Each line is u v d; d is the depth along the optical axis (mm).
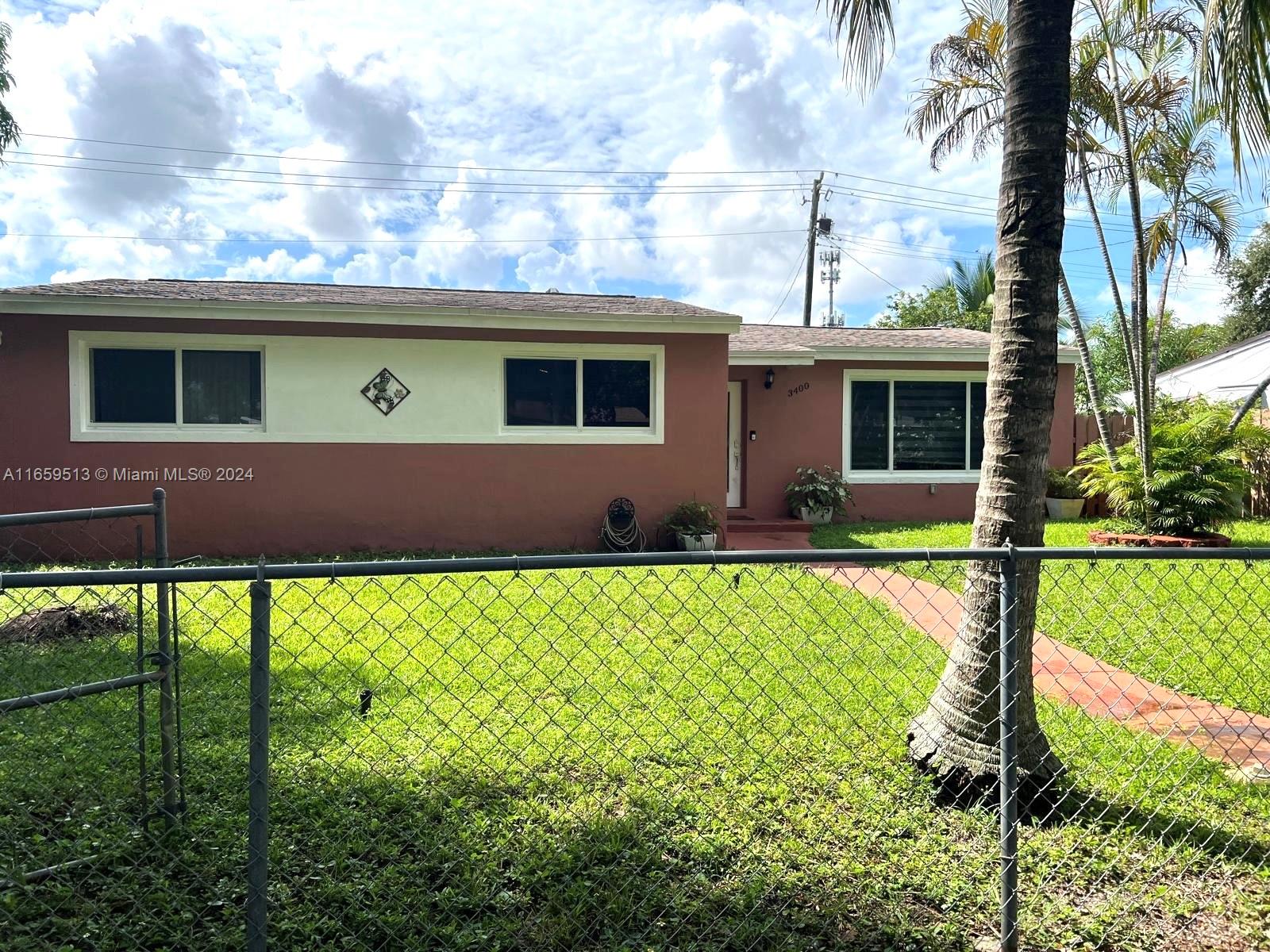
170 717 3016
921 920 2613
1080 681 5070
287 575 1974
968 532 11594
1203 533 10008
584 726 4039
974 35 10547
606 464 10570
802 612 6379
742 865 2879
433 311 9781
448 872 2809
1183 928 2629
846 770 3613
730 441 13180
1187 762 3859
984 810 3303
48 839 2951
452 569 2021
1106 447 11266
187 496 9641
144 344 9516
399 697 4461
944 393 13570
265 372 9781
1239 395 21672
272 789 3348
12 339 9141
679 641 4668
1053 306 3418
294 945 2434
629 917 2584
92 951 2408
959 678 3477
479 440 10289
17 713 3979
